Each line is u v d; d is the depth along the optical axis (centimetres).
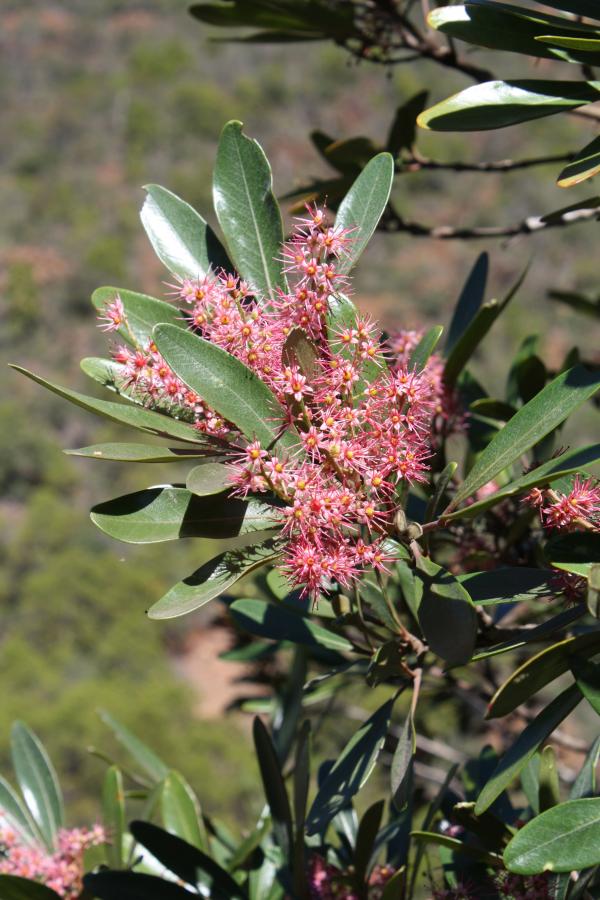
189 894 82
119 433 1513
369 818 81
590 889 75
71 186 1986
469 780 89
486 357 1241
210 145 2100
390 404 71
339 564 68
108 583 1207
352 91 2014
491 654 68
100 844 91
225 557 69
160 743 979
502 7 72
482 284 94
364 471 69
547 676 67
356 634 106
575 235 1505
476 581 73
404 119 108
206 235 76
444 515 69
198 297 71
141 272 1817
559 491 74
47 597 1179
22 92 2209
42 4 2498
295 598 87
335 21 113
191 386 68
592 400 115
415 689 75
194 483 67
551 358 1247
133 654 1159
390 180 73
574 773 133
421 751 137
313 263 70
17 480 1423
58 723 971
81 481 1423
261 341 70
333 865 87
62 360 1623
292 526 68
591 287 1421
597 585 63
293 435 70
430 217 1711
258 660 134
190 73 2222
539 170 1645
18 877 83
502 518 93
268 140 1975
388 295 1625
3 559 1243
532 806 84
